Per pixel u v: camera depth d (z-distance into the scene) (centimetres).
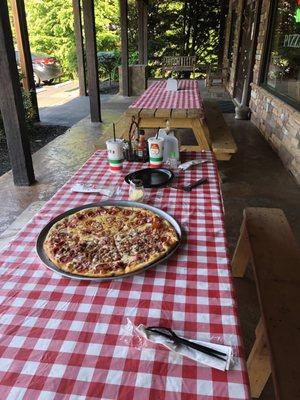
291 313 120
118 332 83
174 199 152
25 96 549
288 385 94
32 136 517
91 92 577
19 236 125
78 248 113
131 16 1248
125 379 72
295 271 141
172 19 1267
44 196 313
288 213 289
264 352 128
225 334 83
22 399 68
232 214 287
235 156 423
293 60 397
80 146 463
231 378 72
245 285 207
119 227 125
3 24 275
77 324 86
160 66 1237
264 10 540
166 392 69
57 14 1270
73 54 1243
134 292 96
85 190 160
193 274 103
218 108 491
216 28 1265
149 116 319
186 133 516
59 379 72
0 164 404
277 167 391
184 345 79
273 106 455
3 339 81
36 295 95
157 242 115
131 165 193
